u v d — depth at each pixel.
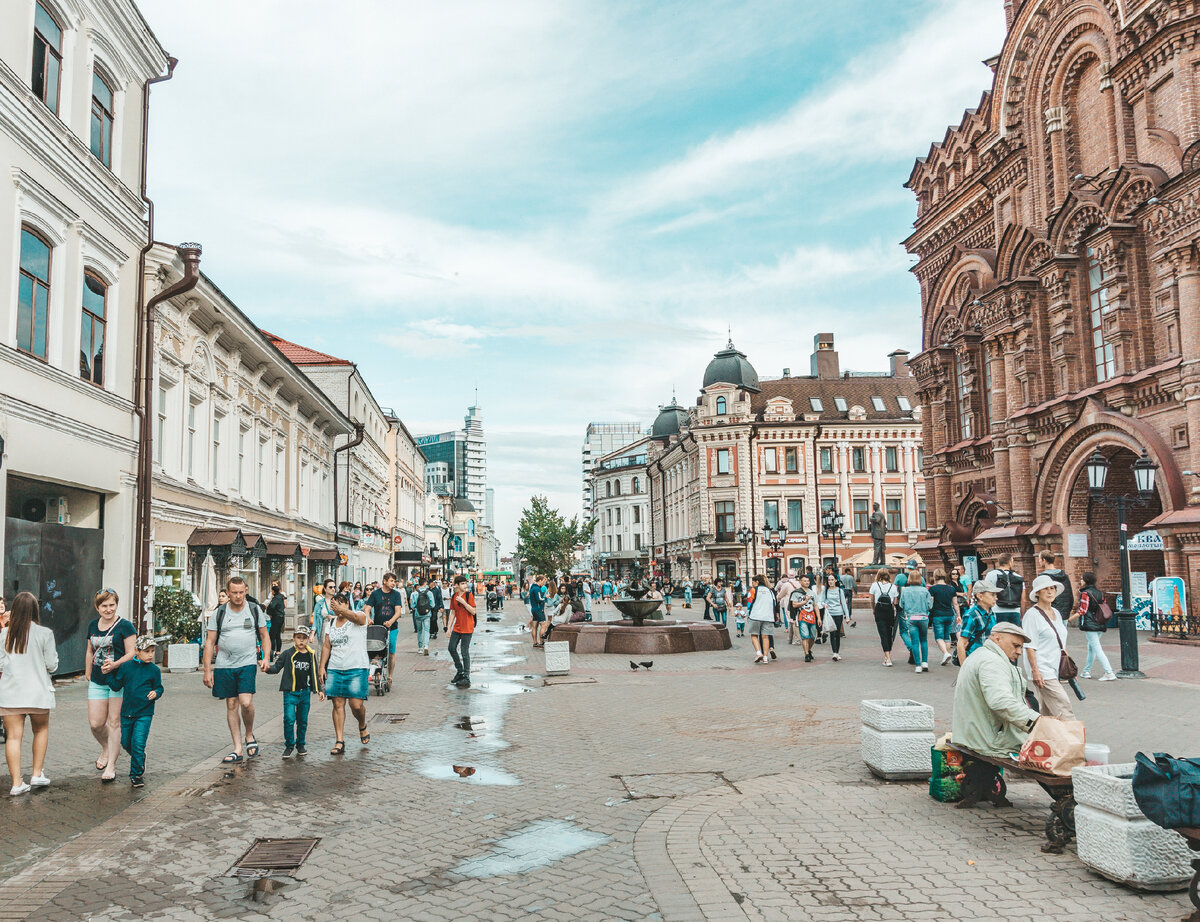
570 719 11.91
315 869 5.81
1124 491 26.38
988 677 6.65
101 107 17.70
